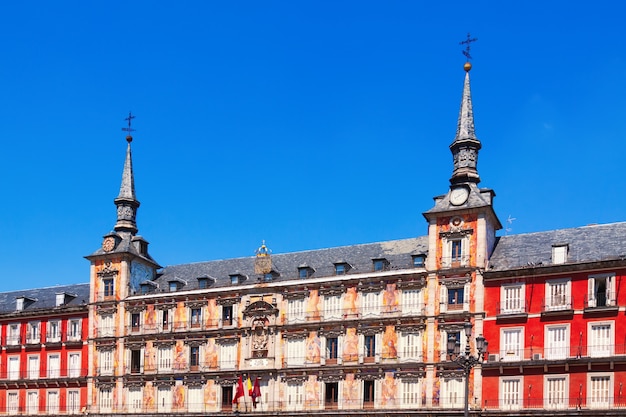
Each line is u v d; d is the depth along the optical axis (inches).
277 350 3469.5
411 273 3265.3
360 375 3270.2
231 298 3627.0
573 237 3198.8
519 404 2947.8
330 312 3412.9
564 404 2869.1
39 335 4040.4
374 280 3348.9
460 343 3112.7
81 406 3836.1
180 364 3663.9
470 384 3046.3
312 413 3289.9
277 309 3511.3
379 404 3211.1
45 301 4215.1
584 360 2844.5
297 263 3715.6
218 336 3612.2
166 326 3742.6
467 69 3563.0
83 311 3954.2
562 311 2950.3
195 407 3580.2
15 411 3991.1
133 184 4178.2
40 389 3959.2
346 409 3265.3
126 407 3725.4
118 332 3826.3
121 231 4052.7
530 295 3036.4
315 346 3400.6
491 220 3307.1
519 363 2957.7
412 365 3169.3
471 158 3405.5
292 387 3403.1
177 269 4067.4
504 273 3090.6
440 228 3262.8
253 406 3427.7
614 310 2866.6
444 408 3068.4
